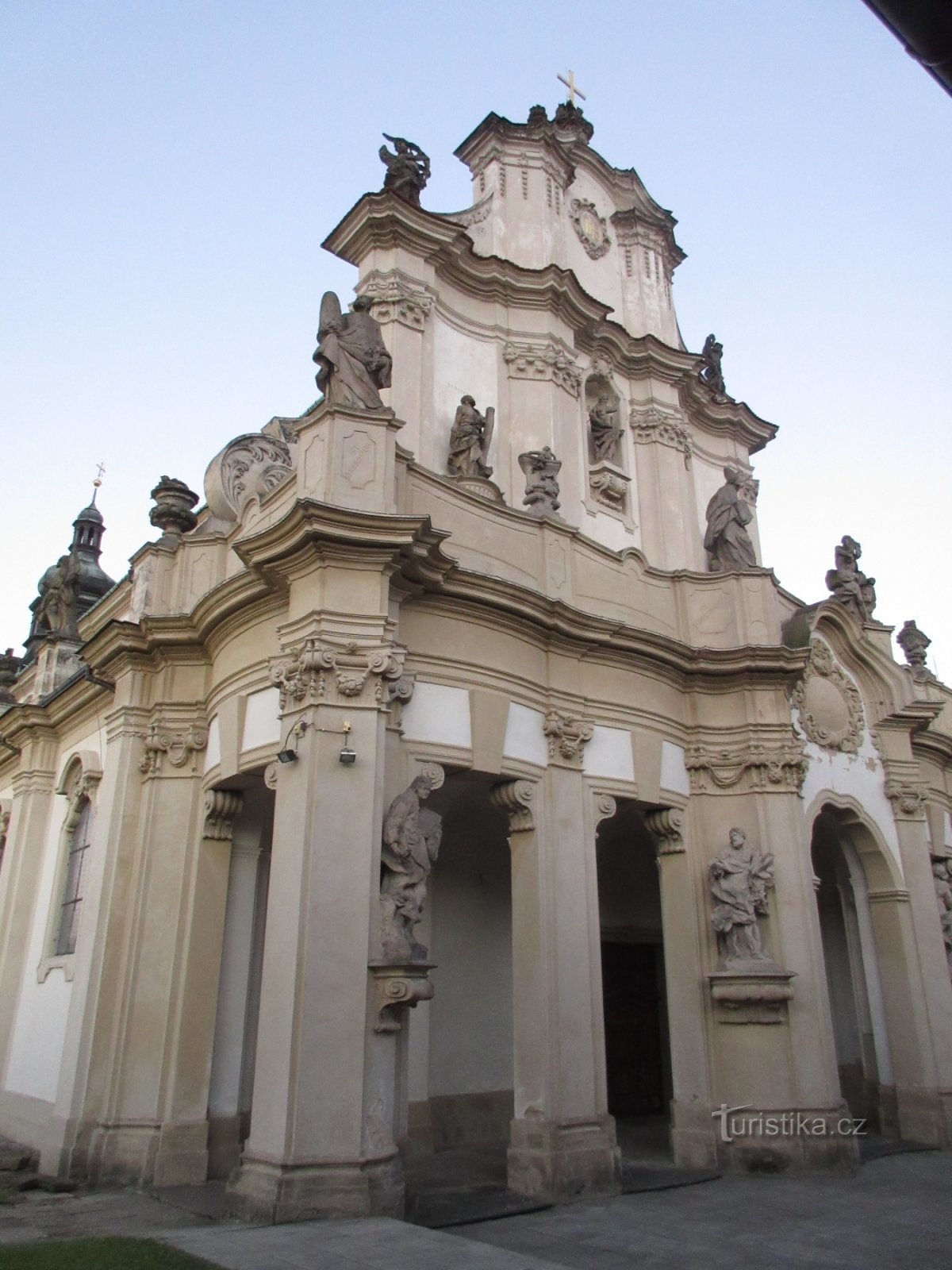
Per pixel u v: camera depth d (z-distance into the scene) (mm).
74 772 19172
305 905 11219
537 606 14859
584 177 24391
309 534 12453
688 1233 11219
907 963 19266
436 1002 16891
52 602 24062
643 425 22641
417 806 12352
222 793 14430
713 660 17609
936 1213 12414
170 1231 10102
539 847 14227
